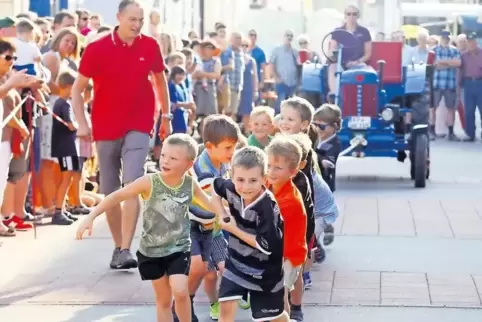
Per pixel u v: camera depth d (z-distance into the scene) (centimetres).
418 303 1149
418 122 2181
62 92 1614
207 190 1032
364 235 1523
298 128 1113
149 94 1344
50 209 1662
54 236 1534
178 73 2220
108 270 1323
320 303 1151
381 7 4919
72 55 1697
